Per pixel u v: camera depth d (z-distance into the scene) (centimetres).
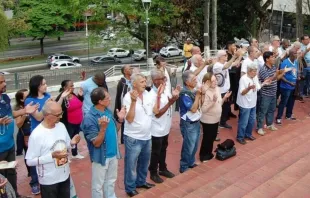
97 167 465
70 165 659
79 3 2689
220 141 725
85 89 646
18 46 4378
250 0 2753
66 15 3778
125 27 2861
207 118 620
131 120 500
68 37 4872
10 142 490
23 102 567
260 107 739
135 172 532
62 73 1994
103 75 645
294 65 774
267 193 475
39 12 3694
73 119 640
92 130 451
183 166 613
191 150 599
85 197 552
